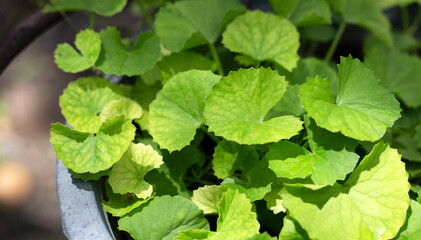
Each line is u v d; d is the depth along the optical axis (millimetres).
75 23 839
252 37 380
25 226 743
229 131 313
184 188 342
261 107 324
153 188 333
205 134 376
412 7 555
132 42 394
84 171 319
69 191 317
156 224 314
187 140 330
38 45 901
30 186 788
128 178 326
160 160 330
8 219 748
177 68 377
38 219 752
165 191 338
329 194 304
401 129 401
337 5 438
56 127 327
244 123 319
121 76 380
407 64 437
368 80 326
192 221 316
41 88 874
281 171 306
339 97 323
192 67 379
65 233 304
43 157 822
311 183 308
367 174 309
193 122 340
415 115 413
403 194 301
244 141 308
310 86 316
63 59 371
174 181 342
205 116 317
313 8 412
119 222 314
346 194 305
